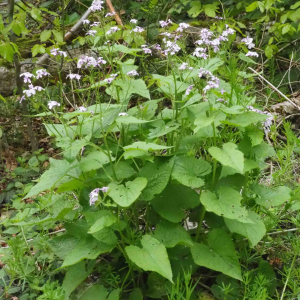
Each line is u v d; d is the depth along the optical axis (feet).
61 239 2.91
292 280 2.85
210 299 2.82
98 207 3.00
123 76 3.20
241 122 2.60
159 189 2.59
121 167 2.84
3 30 4.09
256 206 3.14
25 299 2.95
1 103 5.48
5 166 5.06
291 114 5.19
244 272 2.71
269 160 4.39
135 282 3.02
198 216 3.07
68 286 2.67
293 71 6.05
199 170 2.66
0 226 3.78
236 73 3.19
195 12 5.90
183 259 2.84
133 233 2.67
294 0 6.40
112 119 2.86
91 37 3.65
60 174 2.75
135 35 3.80
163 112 3.34
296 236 3.22
